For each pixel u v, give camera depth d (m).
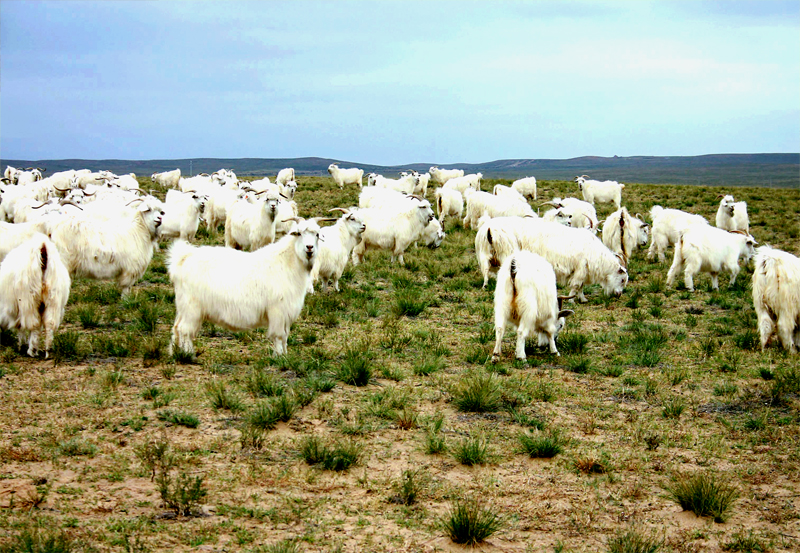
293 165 193.75
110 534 4.75
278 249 9.12
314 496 5.58
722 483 6.04
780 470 6.50
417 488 5.68
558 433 7.11
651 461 6.61
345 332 11.16
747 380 9.23
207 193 23.20
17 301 8.62
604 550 4.99
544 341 10.54
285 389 7.99
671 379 9.14
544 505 5.65
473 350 10.18
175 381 8.17
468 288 15.20
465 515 5.05
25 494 5.23
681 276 17.44
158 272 16.00
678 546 5.08
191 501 5.16
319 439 6.44
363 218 17.80
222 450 6.32
